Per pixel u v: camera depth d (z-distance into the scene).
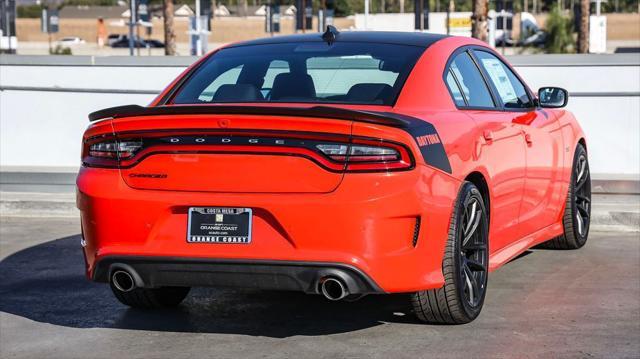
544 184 7.58
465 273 5.97
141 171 5.52
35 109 12.94
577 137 8.52
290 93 6.14
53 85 14.59
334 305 6.71
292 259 5.24
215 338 5.92
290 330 6.08
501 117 6.75
